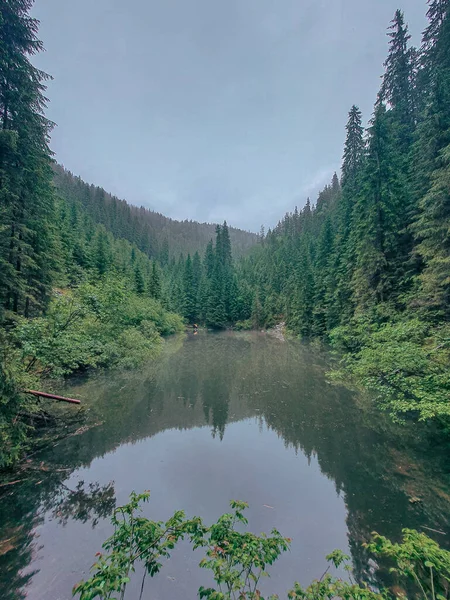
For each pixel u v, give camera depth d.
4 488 5.86
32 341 9.65
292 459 7.25
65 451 7.45
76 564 4.05
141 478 6.41
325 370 17.08
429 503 5.45
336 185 79.75
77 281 29.95
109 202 150.25
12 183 11.55
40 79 11.93
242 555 2.67
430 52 18.17
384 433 8.39
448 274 10.69
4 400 5.77
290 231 92.12
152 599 3.56
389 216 15.33
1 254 10.59
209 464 7.04
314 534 4.77
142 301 34.81
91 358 14.09
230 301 57.47
